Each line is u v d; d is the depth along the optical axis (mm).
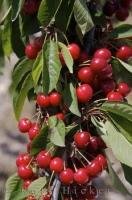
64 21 911
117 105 917
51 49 899
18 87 1001
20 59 998
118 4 998
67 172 926
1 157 2658
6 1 980
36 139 926
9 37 1024
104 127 938
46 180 988
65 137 946
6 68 2926
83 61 937
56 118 921
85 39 956
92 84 954
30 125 980
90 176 946
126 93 979
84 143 923
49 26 917
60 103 939
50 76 888
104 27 983
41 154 935
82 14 869
